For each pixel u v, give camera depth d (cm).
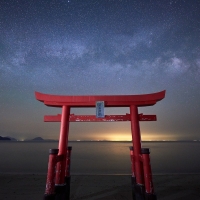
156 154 3127
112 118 559
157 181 843
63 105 562
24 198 621
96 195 646
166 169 1519
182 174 988
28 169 1487
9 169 1479
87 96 561
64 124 536
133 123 536
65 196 487
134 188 508
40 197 630
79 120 559
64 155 501
